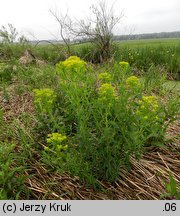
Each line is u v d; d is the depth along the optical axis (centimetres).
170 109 297
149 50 723
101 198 226
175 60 636
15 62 492
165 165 262
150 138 276
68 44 707
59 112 287
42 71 430
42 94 241
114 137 227
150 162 263
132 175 247
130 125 225
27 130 285
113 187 233
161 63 629
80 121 225
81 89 242
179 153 276
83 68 236
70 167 217
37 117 277
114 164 225
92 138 229
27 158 252
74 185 235
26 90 389
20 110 338
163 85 446
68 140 244
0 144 253
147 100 236
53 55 688
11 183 215
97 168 229
